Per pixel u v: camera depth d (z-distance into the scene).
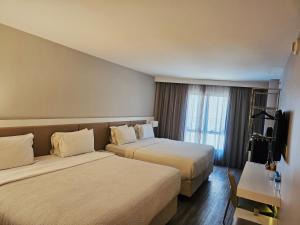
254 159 4.01
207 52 3.21
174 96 6.37
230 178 2.68
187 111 6.25
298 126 1.63
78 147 3.29
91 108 4.16
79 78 3.84
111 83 4.65
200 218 3.02
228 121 5.82
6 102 2.79
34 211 1.63
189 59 3.76
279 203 2.11
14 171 2.37
